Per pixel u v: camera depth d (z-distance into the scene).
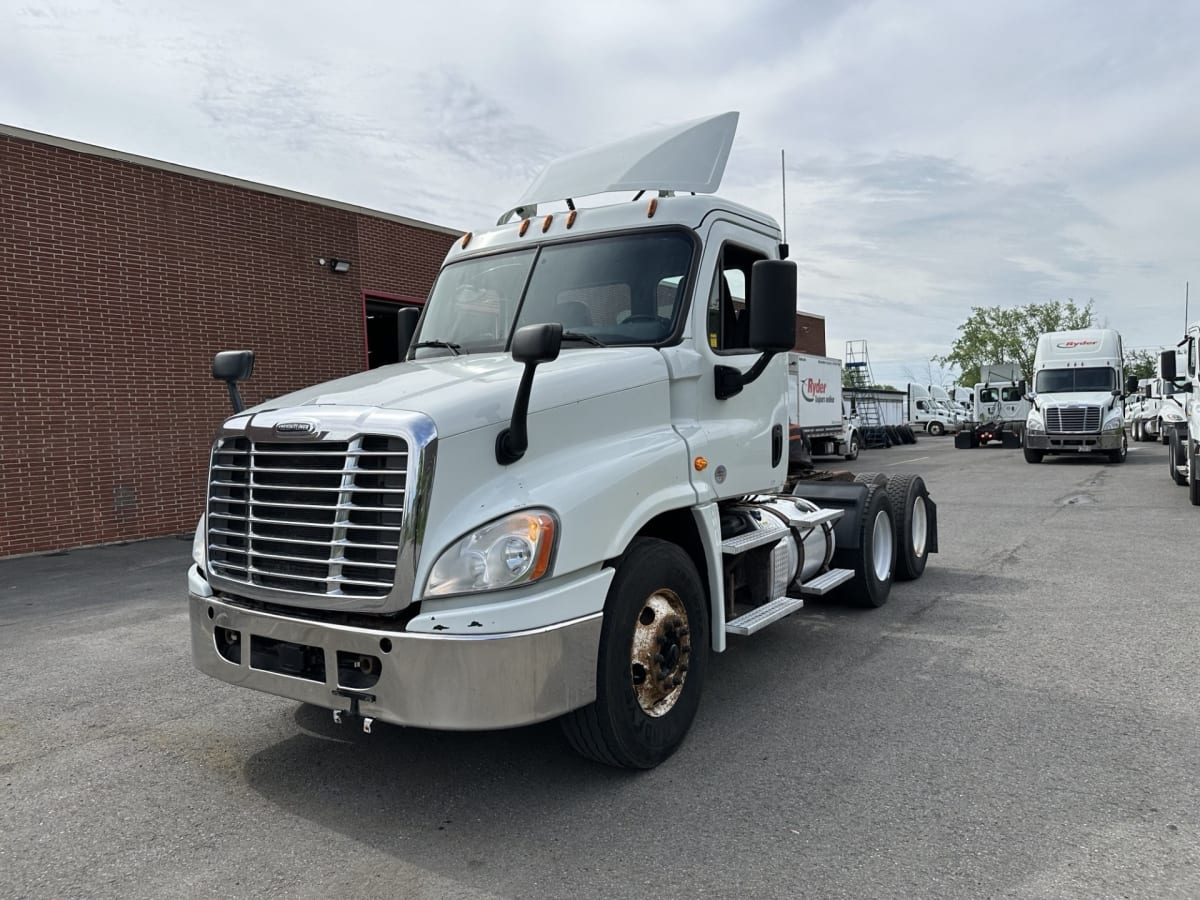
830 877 2.94
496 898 2.87
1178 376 14.00
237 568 3.58
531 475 3.41
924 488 8.00
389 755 4.11
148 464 13.11
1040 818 3.32
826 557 6.34
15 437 11.69
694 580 4.09
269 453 3.47
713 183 4.82
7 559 11.38
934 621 6.39
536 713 3.20
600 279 4.49
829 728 4.32
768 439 4.97
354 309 16.27
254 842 3.30
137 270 13.02
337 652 3.26
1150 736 4.12
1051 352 24.20
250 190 14.53
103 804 3.68
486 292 4.81
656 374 4.07
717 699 4.79
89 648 6.39
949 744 4.07
